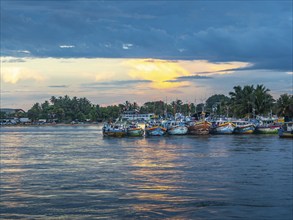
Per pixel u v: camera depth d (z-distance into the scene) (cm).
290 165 6438
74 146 10869
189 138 13400
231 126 15150
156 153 8469
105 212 3888
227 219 3694
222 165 6500
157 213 3850
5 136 17775
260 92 19012
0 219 3722
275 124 15350
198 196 4403
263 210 3931
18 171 6062
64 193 4575
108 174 5722
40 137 16550
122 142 12112
